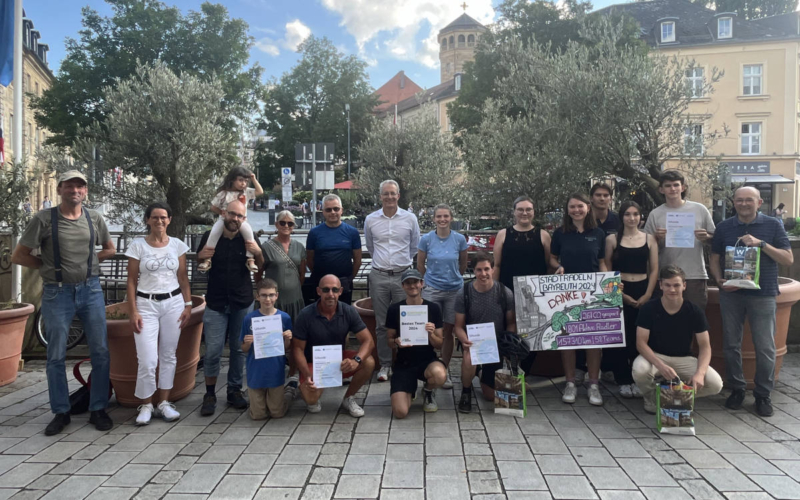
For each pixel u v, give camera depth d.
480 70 25.23
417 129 15.11
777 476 3.25
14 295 6.10
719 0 41.25
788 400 4.65
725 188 7.36
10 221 6.12
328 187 12.64
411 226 5.51
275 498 3.02
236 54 27.38
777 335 5.00
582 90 7.20
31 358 6.29
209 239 4.54
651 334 4.38
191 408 4.66
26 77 36.56
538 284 4.68
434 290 5.25
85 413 4.52
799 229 9.26
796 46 29.17
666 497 3.01
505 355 4.46
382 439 3.89
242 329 4.43
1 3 6.70
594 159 7.38
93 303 4.22
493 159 8.24
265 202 44.81
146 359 4.23
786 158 29.61
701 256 4.76
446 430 4.06
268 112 46.94
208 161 10.12
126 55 24.70
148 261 4.32
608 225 5.23
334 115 45.34
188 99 9.84
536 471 3.33
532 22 23.05
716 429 4.02
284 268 5.27
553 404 4.67
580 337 4.64
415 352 4.50
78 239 4.17
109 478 3.29
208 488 3.15
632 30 19.39
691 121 7.24
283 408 4.40
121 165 9.93
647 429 4.05
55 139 24.42
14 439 3.94
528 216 5.02
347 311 4.56
